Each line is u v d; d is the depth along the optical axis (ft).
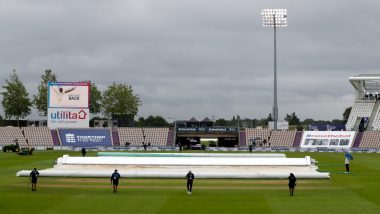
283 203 127.44
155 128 477.77
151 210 117.19
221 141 492.13
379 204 126.21
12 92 536.42
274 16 431.43
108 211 115.65
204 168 206.39
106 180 175.63
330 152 404.57
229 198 135.33
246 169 205.26
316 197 137.59
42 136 450.71
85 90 450.30
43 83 568.00
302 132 462.60
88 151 394.11
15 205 123.03
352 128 498.69
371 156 351.46
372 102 519.19
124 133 468.75
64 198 134.00
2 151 387.75
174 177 181.78
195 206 122.62
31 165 240.73
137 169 203.72
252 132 470.80
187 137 491.72
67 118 450.71
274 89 449.89
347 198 136.05
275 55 440.04
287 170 203.62
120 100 590.55
